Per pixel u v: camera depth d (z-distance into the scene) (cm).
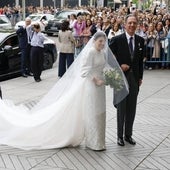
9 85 1388
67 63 1504
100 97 745
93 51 739
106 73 734
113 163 703
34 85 1392
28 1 6600
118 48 762
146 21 1919
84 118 760
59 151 757
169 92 1284
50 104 806
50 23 3475
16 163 698
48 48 1756
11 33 1552
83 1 6956
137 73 776
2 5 6234
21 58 1552
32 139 781
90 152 752
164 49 1691
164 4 5219
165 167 693
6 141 793
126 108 785
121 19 1645
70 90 773
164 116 1003
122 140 789
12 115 817
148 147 784
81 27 1827
